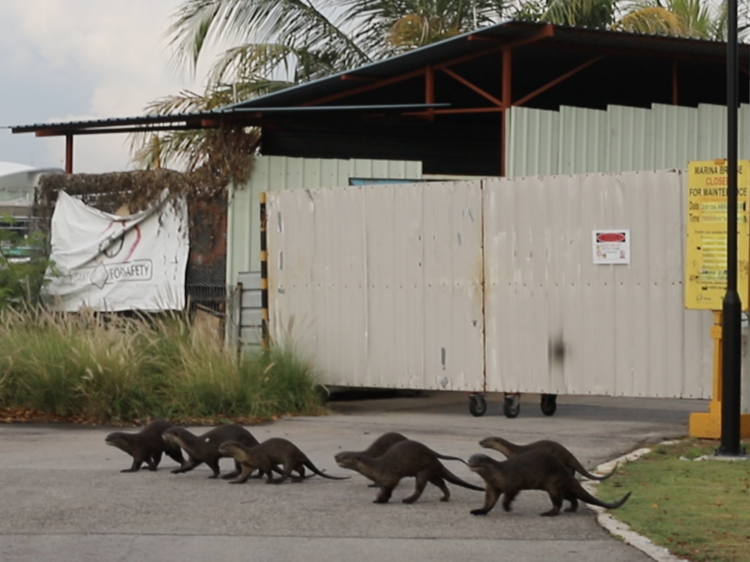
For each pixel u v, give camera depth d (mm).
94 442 11852
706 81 20844
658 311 12969
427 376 14383
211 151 17781
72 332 14820
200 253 17734
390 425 13250
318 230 15195
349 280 14945
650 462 10375
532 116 17250
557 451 8734
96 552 6824
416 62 18375
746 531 7328
